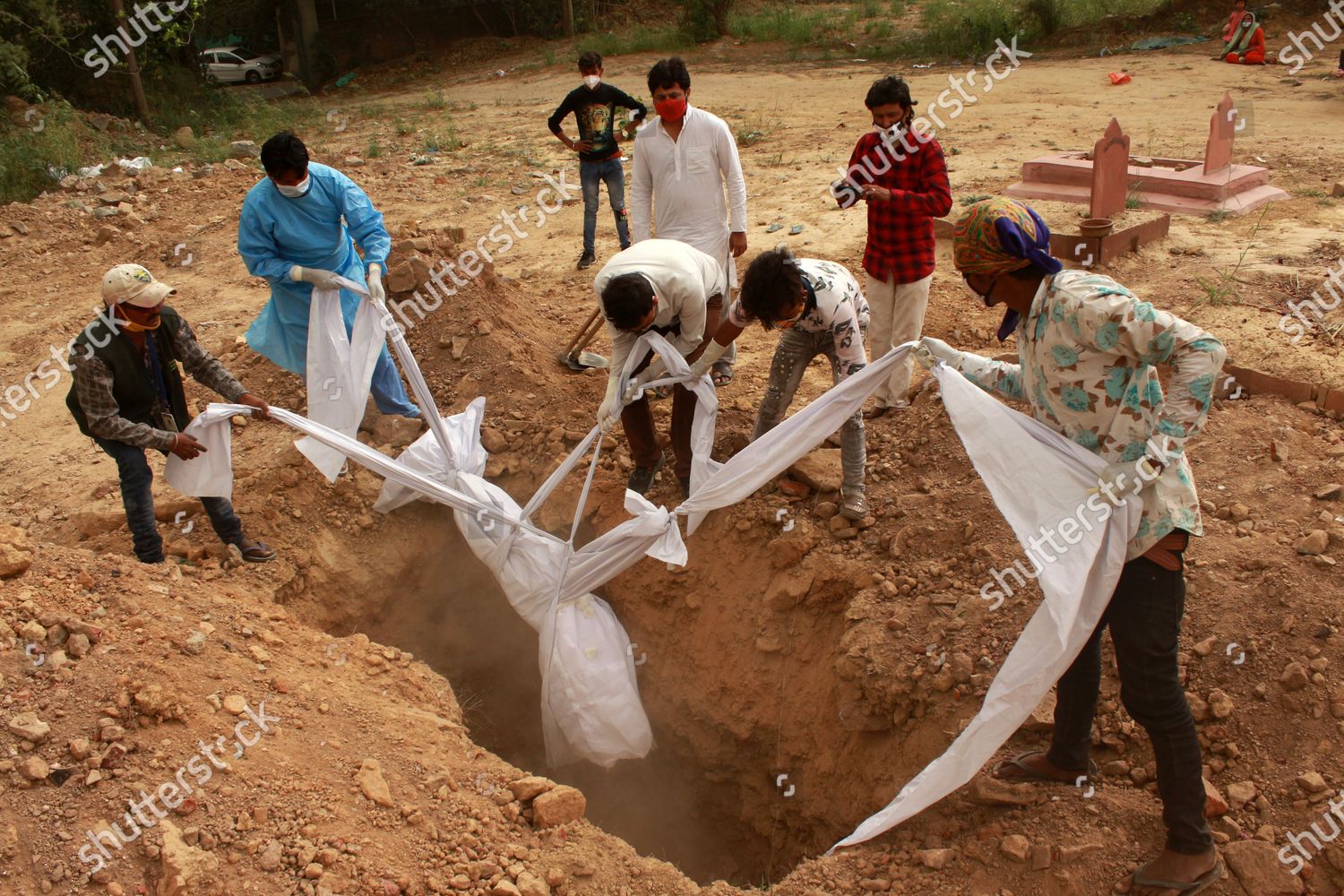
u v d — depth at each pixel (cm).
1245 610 379
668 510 511
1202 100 1342
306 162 505
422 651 551
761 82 1816
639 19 2706
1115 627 300
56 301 900
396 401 579
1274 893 307
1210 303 626
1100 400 292
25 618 374
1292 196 867
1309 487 427
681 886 344
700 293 444
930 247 498
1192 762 298
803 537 470
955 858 340
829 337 441
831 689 446
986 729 316
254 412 464
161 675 366
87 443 648
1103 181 799
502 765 386
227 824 329
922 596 432
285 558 504
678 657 512
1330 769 331
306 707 385
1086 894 319
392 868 329
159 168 1299
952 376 331
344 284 514
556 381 613
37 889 305
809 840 468
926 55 1933
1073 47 1855
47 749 334
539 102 1842
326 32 2633
